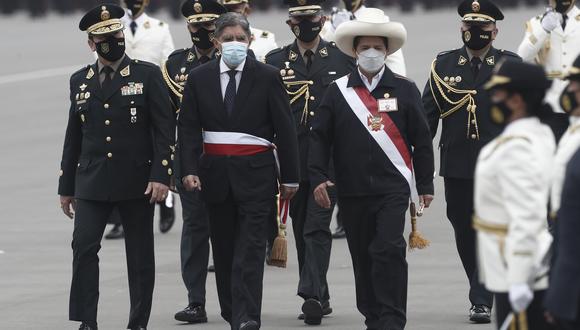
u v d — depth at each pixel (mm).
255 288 25906
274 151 26297
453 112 29172
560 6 34312
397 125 26000
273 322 28625
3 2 155625
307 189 29562
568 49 34156
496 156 18484
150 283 26766
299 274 32094
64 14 154125
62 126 64250
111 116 26203
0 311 30078
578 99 18969
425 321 28234
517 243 18062
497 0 149875
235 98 25969
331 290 31812
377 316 26391
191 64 30562
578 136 19062
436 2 150750
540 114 18703
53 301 31109
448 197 29516
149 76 26344
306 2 29828
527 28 34000
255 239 25953
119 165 26188
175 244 38531
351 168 26047
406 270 25797
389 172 25891
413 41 102000
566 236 17250
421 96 28797
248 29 26016
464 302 30078
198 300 28938
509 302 18750
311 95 29953
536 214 18094
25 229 41156
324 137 26312
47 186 48969
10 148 57969
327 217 29094
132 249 26688
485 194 18688
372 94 26094
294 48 30359
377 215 25953
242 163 25953
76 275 26062
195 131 26266
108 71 26453
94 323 26094
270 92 26047
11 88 79812
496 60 29062
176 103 30656
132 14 39531
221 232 26641
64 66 91312
